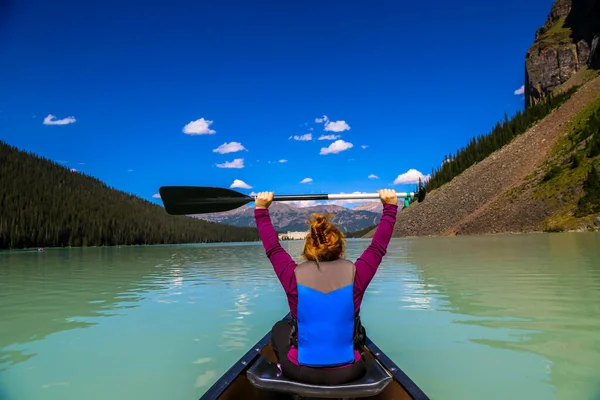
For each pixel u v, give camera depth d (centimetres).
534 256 1967
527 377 446
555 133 10769
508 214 7500
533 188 7988
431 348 554
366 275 291
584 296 888
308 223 306
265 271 1720
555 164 8638
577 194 6600
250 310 845
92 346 597
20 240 10300
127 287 1232
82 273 1794
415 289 1045
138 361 529
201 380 463
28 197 14162
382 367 327
